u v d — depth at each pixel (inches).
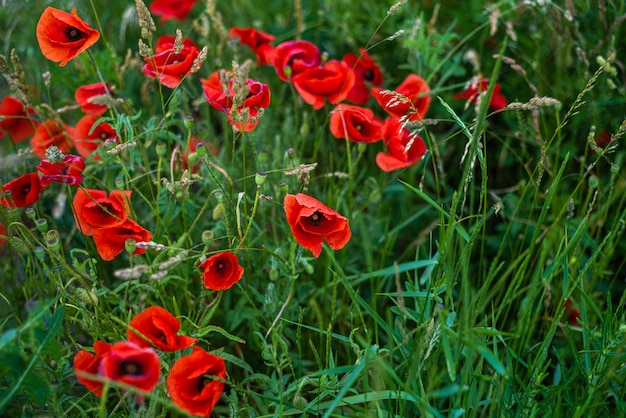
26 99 45.1
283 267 43.5
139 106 56.6
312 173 48.8
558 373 42.4
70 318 41.4
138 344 37.7
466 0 56.9
